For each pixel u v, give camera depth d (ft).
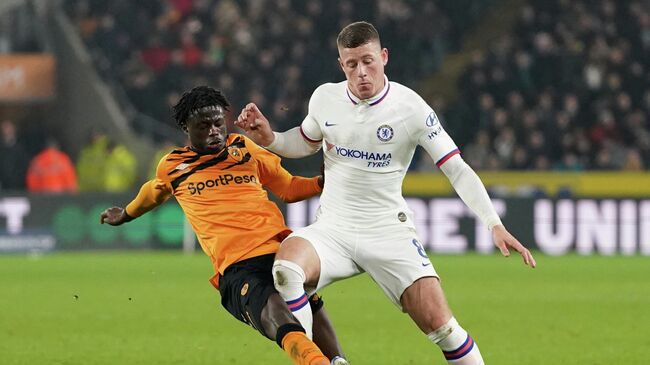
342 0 308.60
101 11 309.42
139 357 101.96
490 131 289.53
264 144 76.13
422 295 73.67
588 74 300.81
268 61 297.33
